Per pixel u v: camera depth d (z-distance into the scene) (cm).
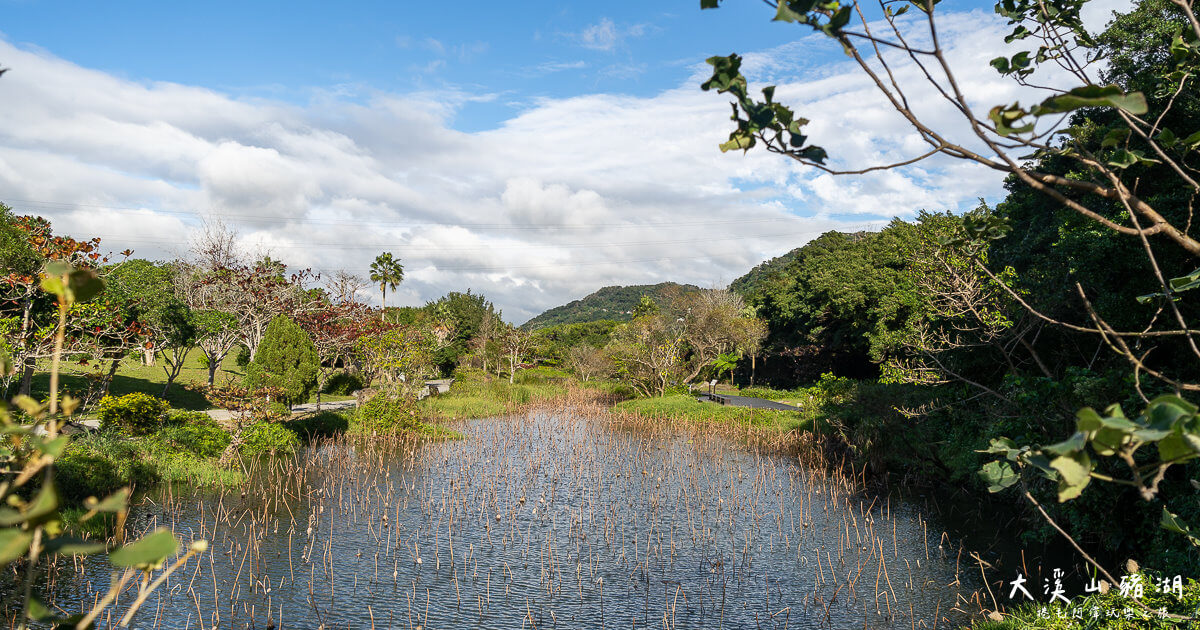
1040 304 1276
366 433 2380
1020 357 1479
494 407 3394
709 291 4600
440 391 4094
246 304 3188
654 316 4444
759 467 2009
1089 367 1107
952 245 281
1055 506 1146
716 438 2534
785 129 166
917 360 1770
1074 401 1045
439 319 5784
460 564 1162
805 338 4791
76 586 951
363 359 3441
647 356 3938
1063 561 1142
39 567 966
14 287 1505
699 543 1298
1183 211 1086
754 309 5691
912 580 1100
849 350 4547
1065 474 126
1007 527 1365
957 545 1265
